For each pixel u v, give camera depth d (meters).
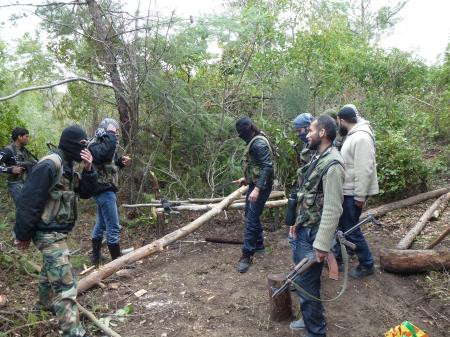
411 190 7.01
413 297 4.05
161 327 3.68
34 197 3.00
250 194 4.55
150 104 7.29
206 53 7.82
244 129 4.59
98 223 5.01
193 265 4.93
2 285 4.38
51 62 7.60
